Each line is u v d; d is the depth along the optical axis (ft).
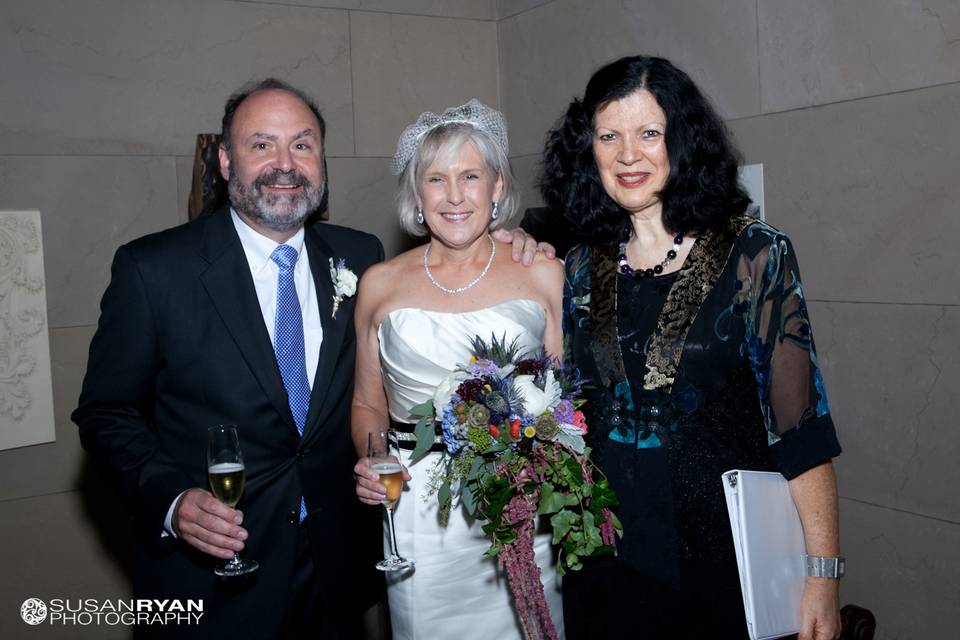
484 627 8.00
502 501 6.58
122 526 13.25
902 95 9.50
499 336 7.66
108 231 13.07
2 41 12.26
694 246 6.75
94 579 13.10
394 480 7.13
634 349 6.84
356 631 8.38
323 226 8.91
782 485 6.44
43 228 12.63
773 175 11.03
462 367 7.06
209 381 7.65
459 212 7.73
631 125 6.73
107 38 12.91
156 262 7.73
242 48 13.87
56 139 12.66
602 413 6.98
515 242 8.25
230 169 8.04
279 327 7.91
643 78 6.73
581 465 6.65
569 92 14.42
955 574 9.37
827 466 6.40
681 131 6.67
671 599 6.70
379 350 8.27
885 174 9.74
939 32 9.11
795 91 10.66
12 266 12.40
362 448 7.96
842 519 10.57
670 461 6.63
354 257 8.73
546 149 7.64
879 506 10.12
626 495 6.82
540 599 6.92
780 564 6.27
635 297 6.93
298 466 7.80
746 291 6.50
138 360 7.66
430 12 15.48
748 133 11.32
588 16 13.89
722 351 6.55
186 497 7.13
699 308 6.61
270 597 7.65
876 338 9.99
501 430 6.56
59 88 12.63
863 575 10.37
